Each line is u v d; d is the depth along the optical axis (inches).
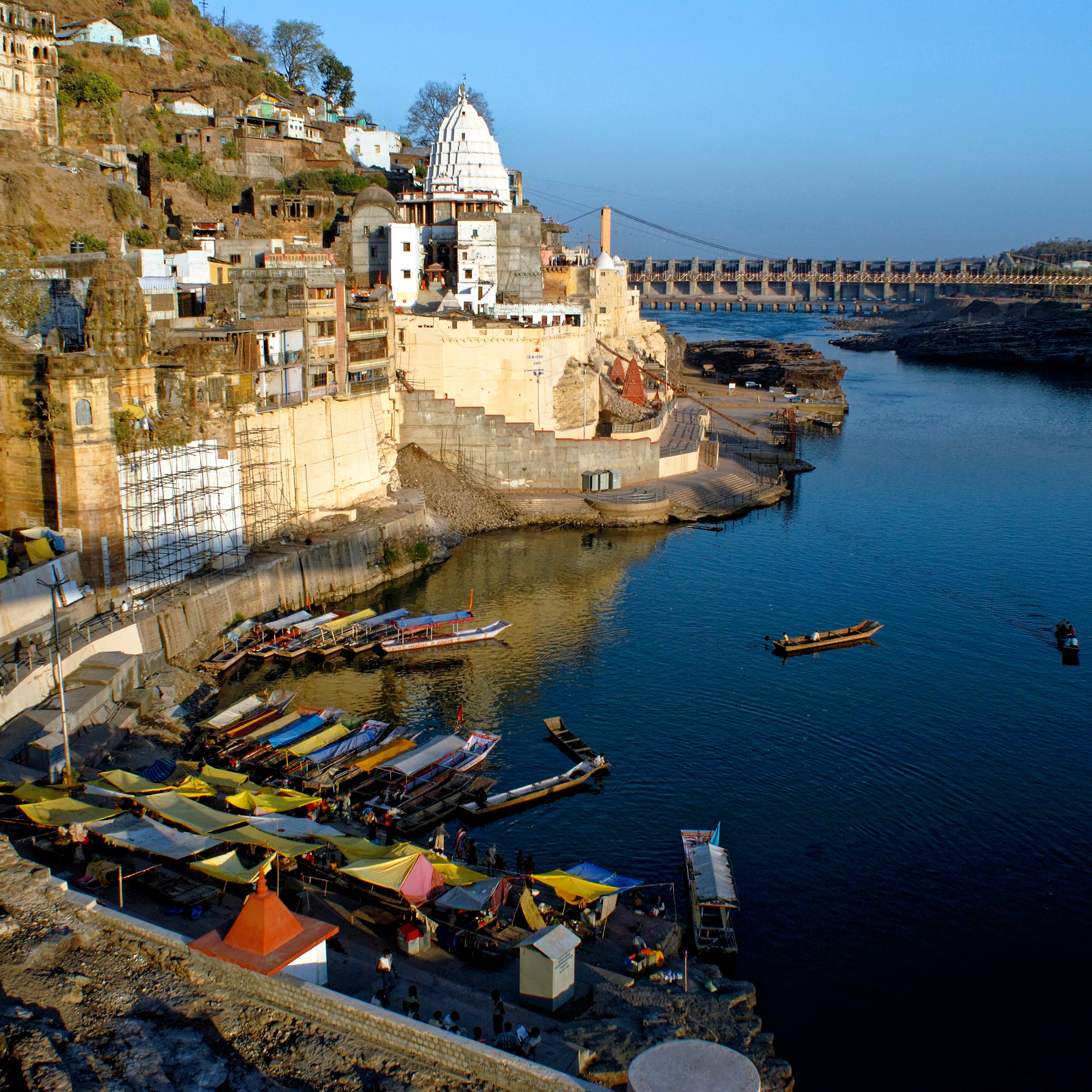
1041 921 1904.5
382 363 3927.2
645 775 2341.3
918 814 2219.5
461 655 2982.3
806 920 1877.5
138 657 2460.6
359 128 7071.9
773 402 7342.5
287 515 3366.1
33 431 2546.8
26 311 2719.0
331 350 3572.8
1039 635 3228.3
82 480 2517.2
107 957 1341.0
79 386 2481.5
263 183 5738.2
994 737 2564.0
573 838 2091.5
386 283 5157.5
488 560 3882.9
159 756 2183.8
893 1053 1589.6
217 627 2844.5
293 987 1288.1
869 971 1761.8
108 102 5236.2
